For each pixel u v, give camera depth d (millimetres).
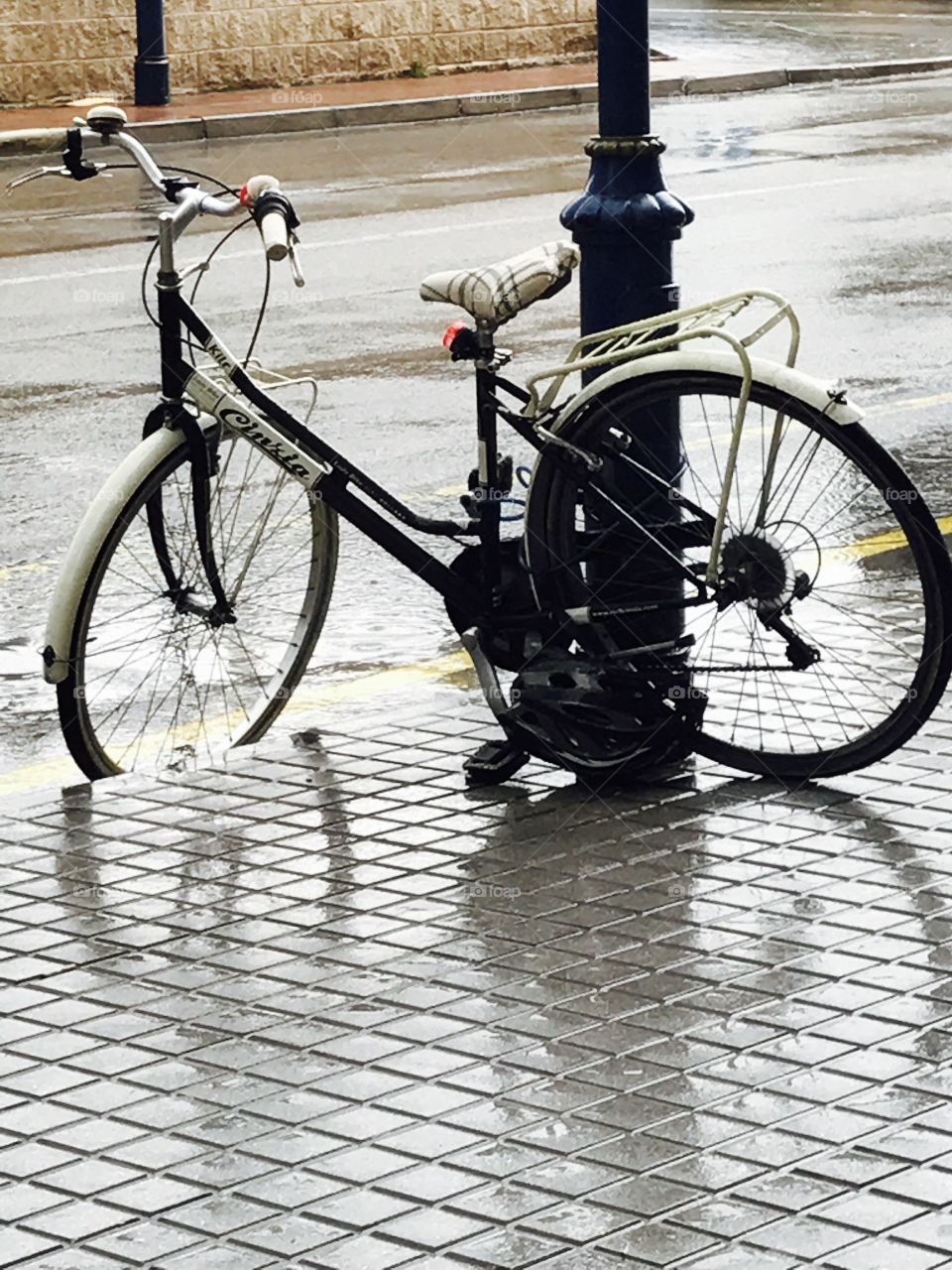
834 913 3238
